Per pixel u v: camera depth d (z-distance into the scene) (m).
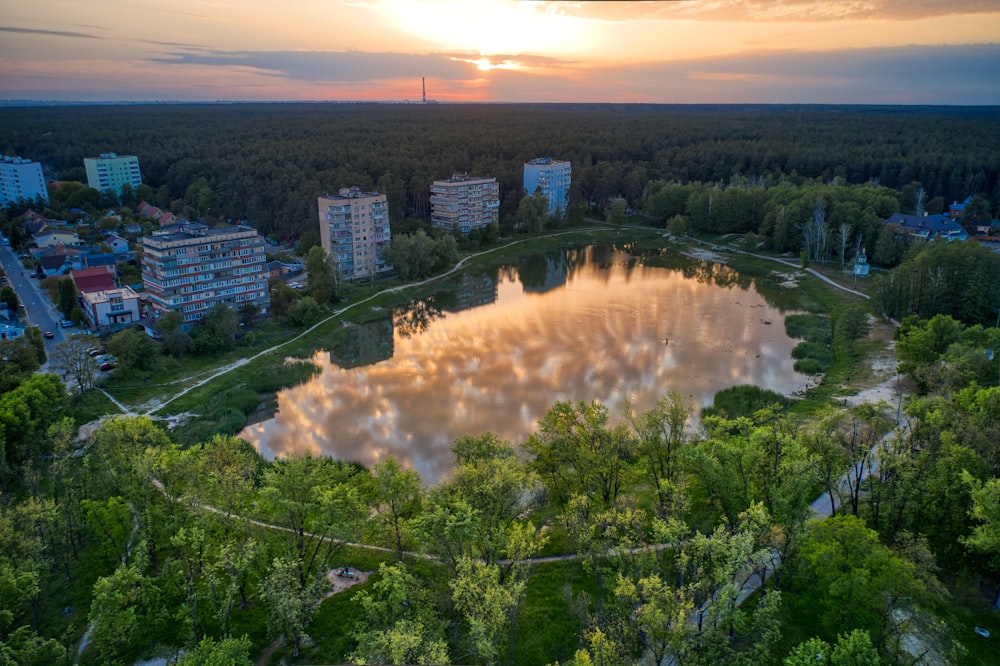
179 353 135.12
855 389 113.75
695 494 78.50
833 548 56.09
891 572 53.09
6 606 58.53
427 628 53.59
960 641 55.97
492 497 64.62
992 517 57.53
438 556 61.56
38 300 169.00
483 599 52.22
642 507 77.06
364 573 68.50
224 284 156.88
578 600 62.47
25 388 99.31
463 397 119.88
